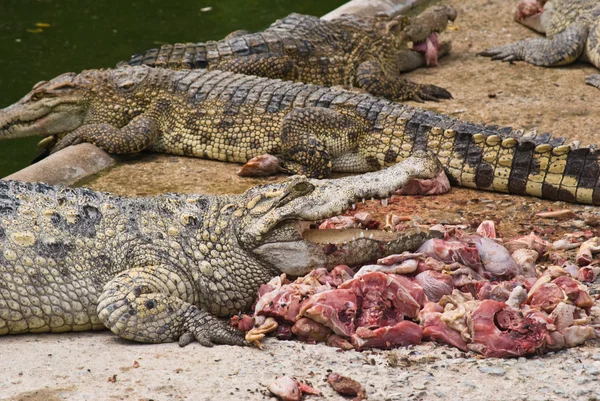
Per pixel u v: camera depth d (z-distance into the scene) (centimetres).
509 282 1551
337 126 2216
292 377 1318
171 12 3684
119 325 1443
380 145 2202
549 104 2594
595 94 2662
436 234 1614
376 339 1424
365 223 1817
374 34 2794
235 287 1566
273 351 1416
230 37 2861
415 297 1493
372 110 2222
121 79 2380
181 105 2358
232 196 1630
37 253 1492
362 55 2769
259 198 1562
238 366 1357
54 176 2188
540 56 2917
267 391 1273
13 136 2394
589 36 2892
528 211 1994
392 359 1369
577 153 2000
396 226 1736
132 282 1477
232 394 1265
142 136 2319
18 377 1313
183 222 1562
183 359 1387
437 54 3005
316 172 2212
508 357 1385
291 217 1533
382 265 1553
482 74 2886
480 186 2100
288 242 1551
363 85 2672
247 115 2298
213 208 1590
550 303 1463
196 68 2641
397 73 2872
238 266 1562
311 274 1548
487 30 3316
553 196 2034
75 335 1514
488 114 2539
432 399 1251
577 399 1241
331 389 1285
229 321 1583
